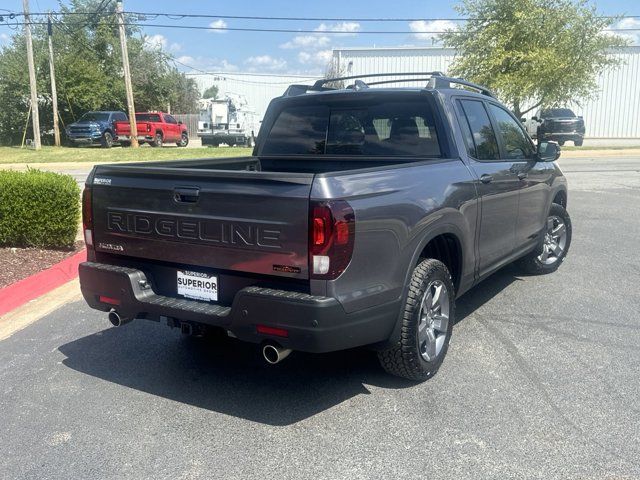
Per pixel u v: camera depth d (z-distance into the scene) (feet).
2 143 121.08
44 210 25.20
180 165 15.94
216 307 12.31
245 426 12.11
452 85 16.85
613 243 28.02
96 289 13.80
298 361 15.26
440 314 14.19
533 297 19.90
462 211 14.75
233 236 11.83
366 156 16.69
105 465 10.80
